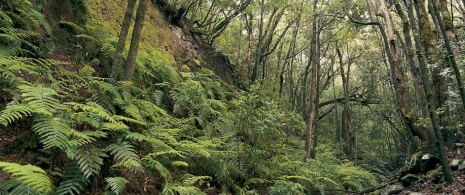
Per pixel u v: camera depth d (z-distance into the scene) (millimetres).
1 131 3855
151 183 5016
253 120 7121
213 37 14383
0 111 3887
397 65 10016
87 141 4020
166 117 6309
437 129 6496
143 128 5594
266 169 6996
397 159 18547
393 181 8492
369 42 19219
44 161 3854
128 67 5688
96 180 4141
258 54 15094
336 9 14625
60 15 6426
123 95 5430
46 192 3053
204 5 15172
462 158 7188
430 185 6969
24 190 3102
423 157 7895
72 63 5844
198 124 7660
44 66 4777
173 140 5312
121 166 4574
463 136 7816
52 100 4199
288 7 15055
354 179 9523
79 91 5250
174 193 4816
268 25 15672
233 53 18719
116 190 3820
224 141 7164
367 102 19547
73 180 3717
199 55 12211
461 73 6762
